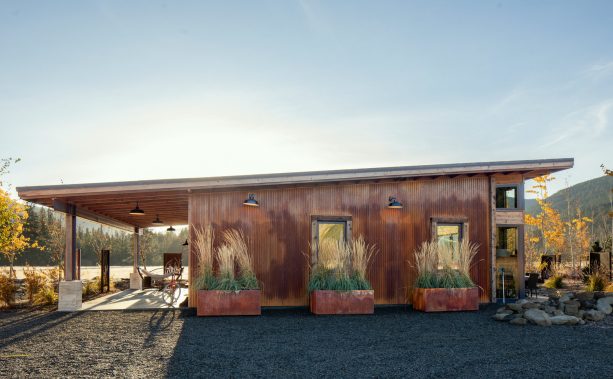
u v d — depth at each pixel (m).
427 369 5.39
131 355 6.02
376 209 10.97
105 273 14.28
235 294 9.20
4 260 31.03
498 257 11.71
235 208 10.34
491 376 5.13
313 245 10.55
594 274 13.03
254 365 5.53
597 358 5.93
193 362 5.67
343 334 7.39
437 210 11.25
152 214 14.38
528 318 8.45
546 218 20.02
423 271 10.27
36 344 6.69
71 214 10.44
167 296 12.06
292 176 9.98
